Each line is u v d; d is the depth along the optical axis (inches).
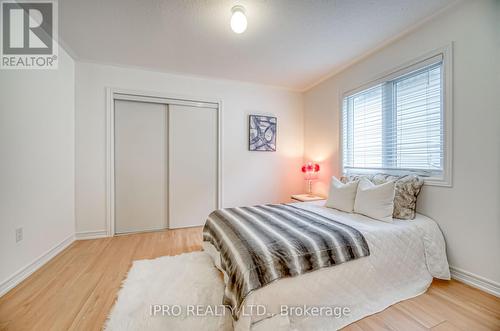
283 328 45.3
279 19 75.5
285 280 48.4
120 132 114.7
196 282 67.3
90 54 100.0
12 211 65.3
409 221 71.9
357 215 80.5
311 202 109.7
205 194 130.0
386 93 93.9
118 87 111.3
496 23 60.1
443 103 71.8
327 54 100.1
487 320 51.6
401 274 63.2
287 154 147.5
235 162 134.9
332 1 67.2
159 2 67.4
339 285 54.3
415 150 82.5
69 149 99.6
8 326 49.8
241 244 53.2
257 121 138.4
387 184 75.9
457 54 68.0
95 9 70.4
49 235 83.8
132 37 86.7
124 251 92.4
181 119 124.5
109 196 110.5
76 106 104.9
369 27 80.1
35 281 68.3
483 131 62.7
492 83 60.9
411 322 51.3
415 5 68.9
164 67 113.8
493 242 61.0
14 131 66.5
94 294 61.9
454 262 69.4
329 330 48.9
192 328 49.2
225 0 66.6
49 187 84.0
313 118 140.6
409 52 82.7
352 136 112.3
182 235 113.5
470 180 65.5
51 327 49.6
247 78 128.8
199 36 85.8
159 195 122.2
